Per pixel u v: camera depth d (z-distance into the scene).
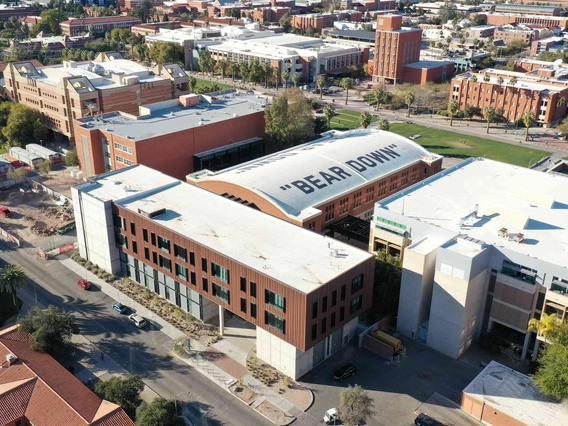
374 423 75.19
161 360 87.00
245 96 188.12
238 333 94.00
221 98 184.50
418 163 141.50
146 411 69.44
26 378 76.75
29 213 138.00
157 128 148.25
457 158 187.75
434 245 91.56
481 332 92.00
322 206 115.56
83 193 108.50
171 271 97.25
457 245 88.00
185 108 170.50
